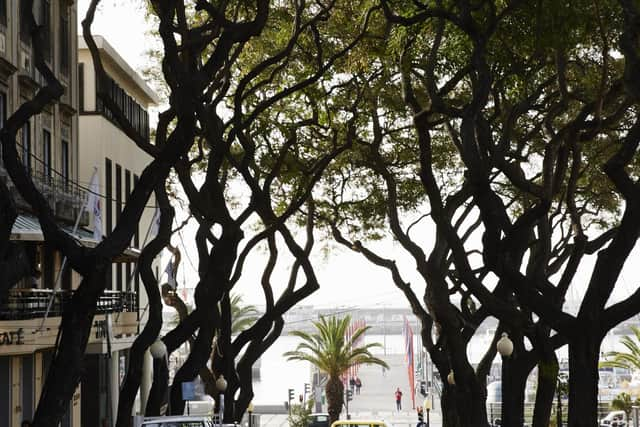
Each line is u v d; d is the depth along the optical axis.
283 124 42.12
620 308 24.31
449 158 46.22
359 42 35.47
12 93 38.59
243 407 43.06
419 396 135.38
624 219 23.67
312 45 38.56
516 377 33.44
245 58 40.50
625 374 130.38
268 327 42.03
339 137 43.66
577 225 30.62
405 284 43.59
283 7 37.59
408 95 31.17
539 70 33.66
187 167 34.19
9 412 40.00
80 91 56.03
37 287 42.12
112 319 50.06
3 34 37.72
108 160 56.91
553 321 24.86
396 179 46.38
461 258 29.53
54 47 45.03
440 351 42.09
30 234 34.16
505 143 29.52
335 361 90.69
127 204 21.25
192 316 34.84
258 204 35.41
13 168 20.45
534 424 30.81
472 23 25.45
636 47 23.44
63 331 20.36
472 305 48.84
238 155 42.75
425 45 31.61
